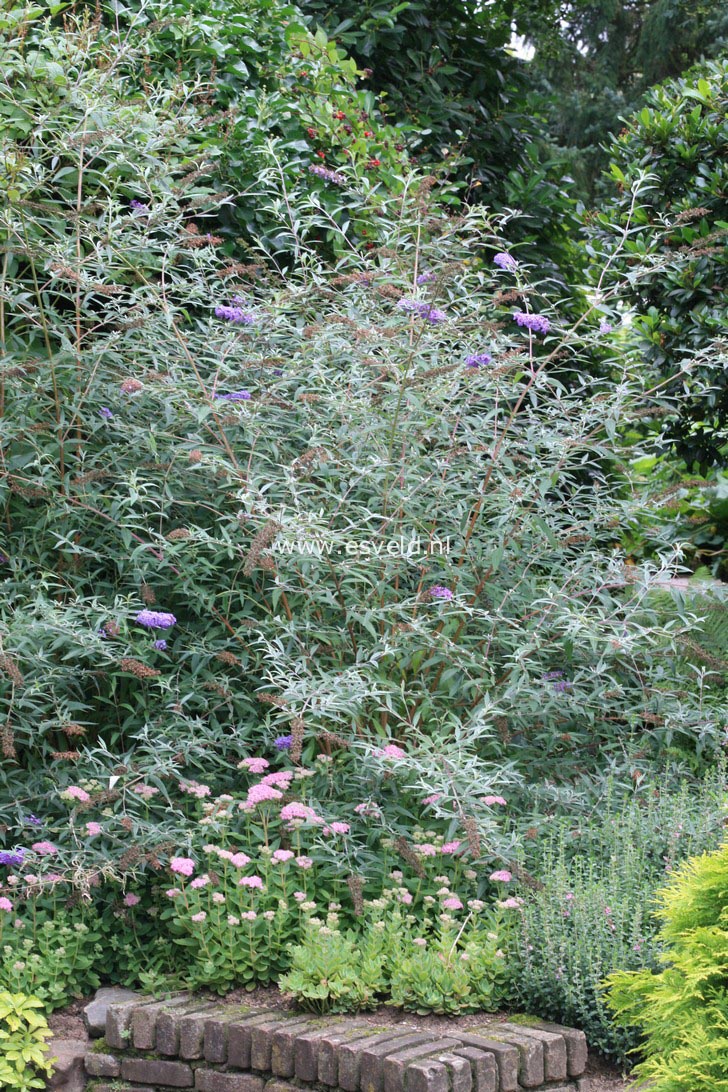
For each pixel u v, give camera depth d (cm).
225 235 652
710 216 668
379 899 417
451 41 948
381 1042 363
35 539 501
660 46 2042
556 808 475
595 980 377
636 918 383
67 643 470
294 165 668
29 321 562
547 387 539
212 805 435
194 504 500
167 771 443
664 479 805
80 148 508
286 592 502
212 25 677
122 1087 400
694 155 675
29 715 459
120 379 525
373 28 878
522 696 491
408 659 482
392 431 504
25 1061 395
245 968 415
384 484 513
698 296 668
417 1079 339
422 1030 375
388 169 710
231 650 505
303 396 490
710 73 705
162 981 424
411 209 589
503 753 509
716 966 289
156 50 643
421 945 398
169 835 433
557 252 883
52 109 550
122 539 480
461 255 626
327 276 642
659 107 710
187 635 507
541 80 1900
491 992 390
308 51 749
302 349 543
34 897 425
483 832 414
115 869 426
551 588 505
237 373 518
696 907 306
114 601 473
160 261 552
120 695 498
